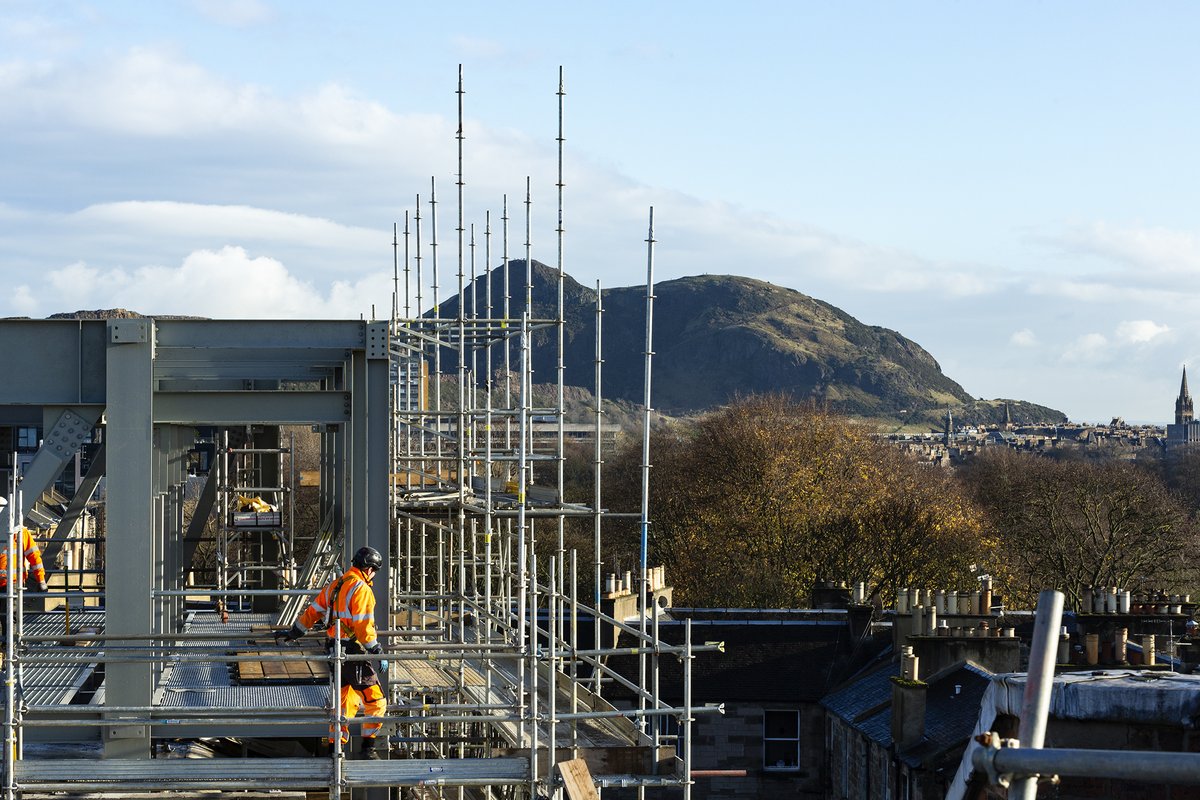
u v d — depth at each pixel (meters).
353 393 15.20
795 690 39.25
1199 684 9.48
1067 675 10.16
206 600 23.98
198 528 23.55
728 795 38.81
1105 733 9.34
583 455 107.38
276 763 13.52
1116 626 38.03
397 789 17.53
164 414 14.76
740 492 71.38
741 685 39.25
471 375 25.22
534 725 14.16
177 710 13.56
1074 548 70.50
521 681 15.53
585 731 17.52
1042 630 6.06
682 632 40.47
